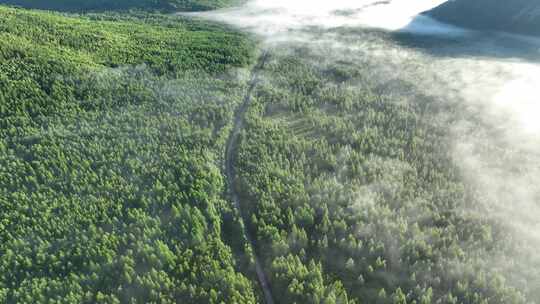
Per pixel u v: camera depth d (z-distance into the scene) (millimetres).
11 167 101500
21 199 93812
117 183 99688
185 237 86688
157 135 117562
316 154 110750
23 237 85625
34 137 112438
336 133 121125
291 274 78125
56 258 81312
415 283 75250
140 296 75688
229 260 83250
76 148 109750
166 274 77938
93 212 91500
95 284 77312
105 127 118688
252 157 110938
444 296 71562
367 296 75062
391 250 81250
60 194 95688
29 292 75500
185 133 118688
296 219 89562
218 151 114875
